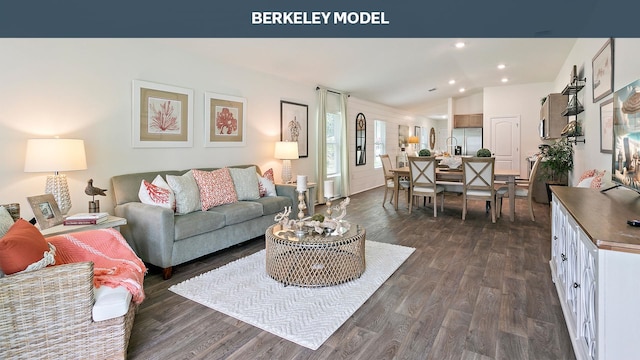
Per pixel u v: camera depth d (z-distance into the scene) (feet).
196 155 14.12
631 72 8.92
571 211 6.33
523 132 25.99
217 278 9.62
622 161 7.73
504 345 6.41
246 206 12.48
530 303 8.05
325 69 17.83
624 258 4.40
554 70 21.39
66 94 10.12
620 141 7.89
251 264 10.69
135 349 6.35
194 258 10.57
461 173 17.89
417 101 31.24
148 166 12.40
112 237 7.51
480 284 9.15
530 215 16.84
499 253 11.68
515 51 17.39
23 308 5.14
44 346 5.31
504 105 26.48
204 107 14.35
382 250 12.02
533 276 9.65
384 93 25.70
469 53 17.52
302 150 20.20
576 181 17.54
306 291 8.75
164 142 12.85
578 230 6.00
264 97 17.39
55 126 9.90
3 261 5.13
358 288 8.89
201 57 14.19
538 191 21.45
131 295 6.20
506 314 7.55
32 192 9.54
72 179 10.36
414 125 39.63
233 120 15.64
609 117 10.88
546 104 20.17
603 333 4.53
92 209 9.76
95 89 10.80
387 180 20.76
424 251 11.95
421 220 16.83
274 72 17.43
